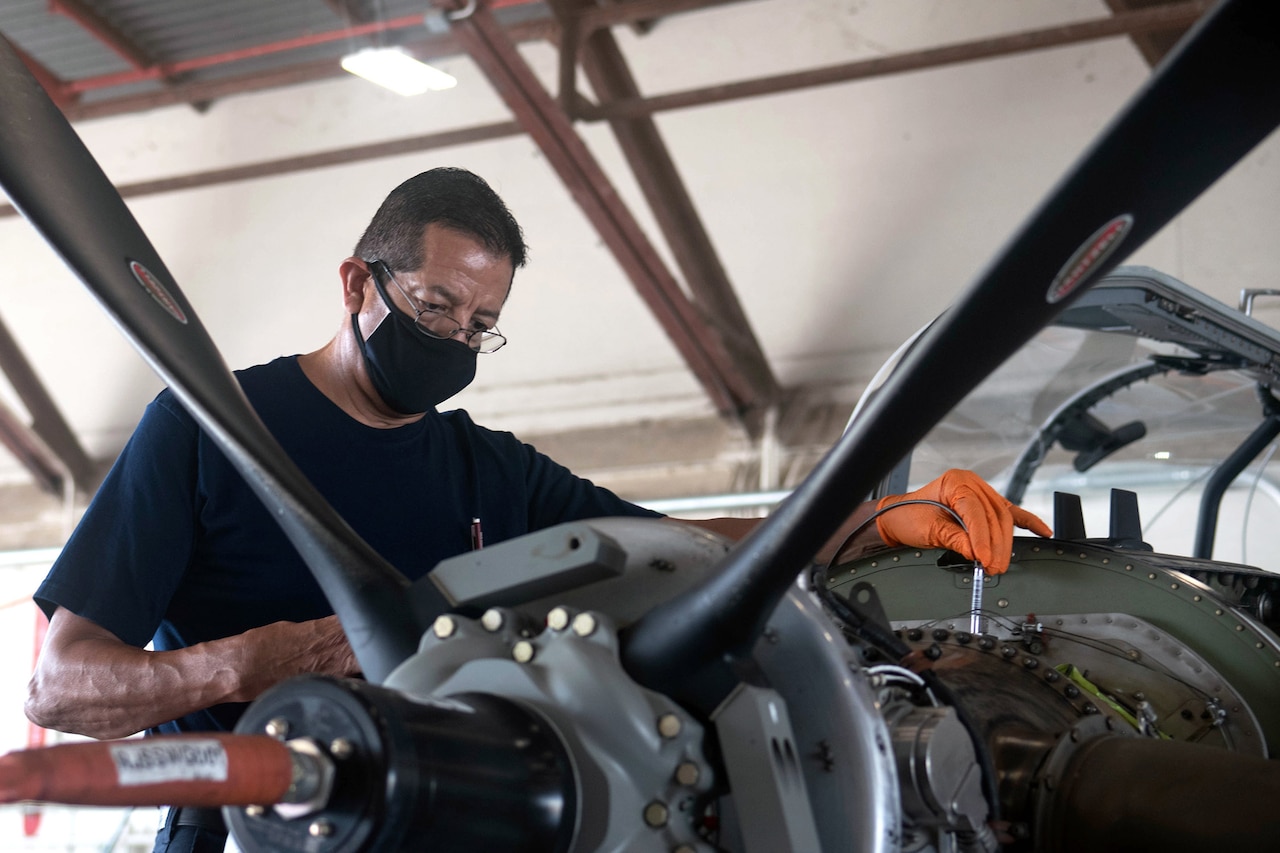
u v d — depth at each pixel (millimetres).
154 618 1315
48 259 9945
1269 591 1843
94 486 9812
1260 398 2277
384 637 857
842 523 701
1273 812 862
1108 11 7949
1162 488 2850
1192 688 1407
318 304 9367
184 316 985
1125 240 637
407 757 643
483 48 6711
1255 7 548
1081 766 1004
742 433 8828
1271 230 7465
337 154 8586
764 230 8750
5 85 1019
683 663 759
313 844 633
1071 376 2309
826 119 8594
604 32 7898
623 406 9227
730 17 8688
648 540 858
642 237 7621
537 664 774
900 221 8508
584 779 741
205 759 580
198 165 9578
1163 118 588
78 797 537
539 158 9039
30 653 5680
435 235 1382
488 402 9500
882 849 754
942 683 936
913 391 658
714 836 777
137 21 8664
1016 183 8234
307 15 8539
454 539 1514
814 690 807
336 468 1433
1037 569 1563
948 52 7133
